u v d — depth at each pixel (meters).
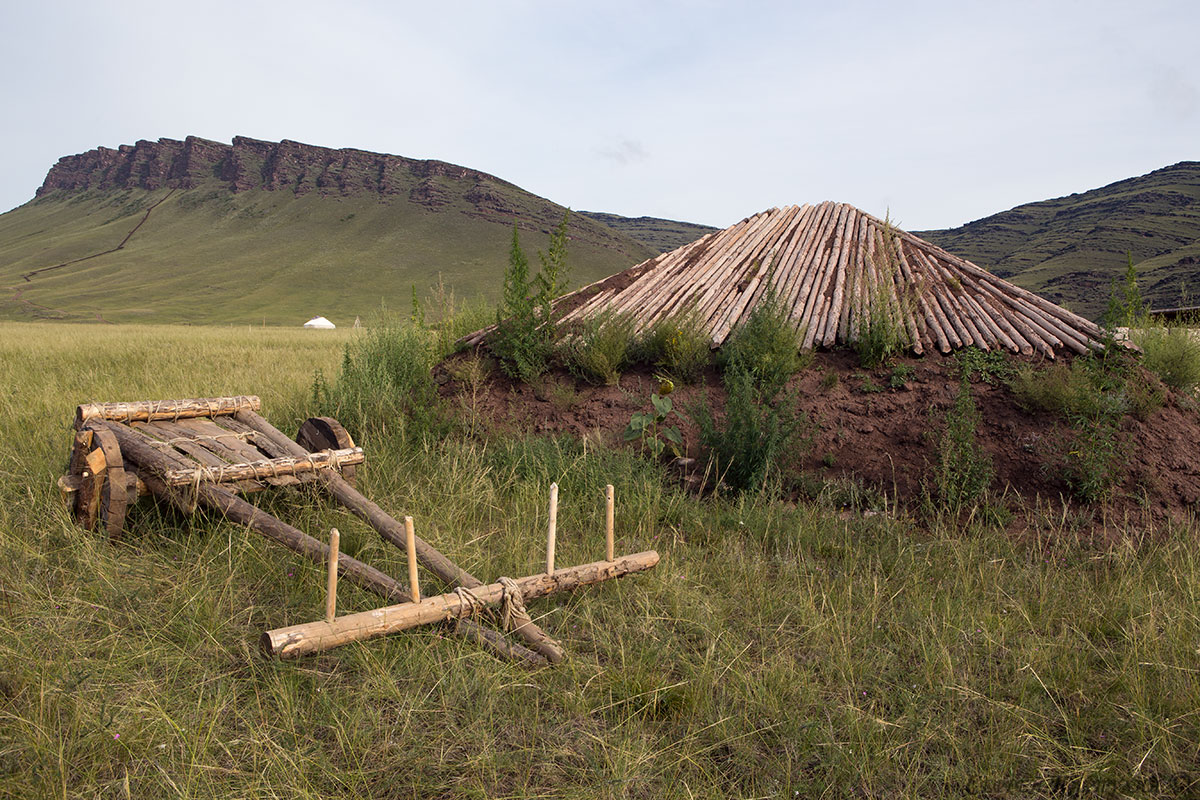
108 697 2.89
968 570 4.45
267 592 3.90
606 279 9.55
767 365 6.69
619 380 7.50
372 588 3.48
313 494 4.86
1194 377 7.10
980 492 5.41
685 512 5.41
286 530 3.91
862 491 5.71
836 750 2.76
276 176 197.88
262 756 2.62
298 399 8.41
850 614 3.78
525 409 7.39
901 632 3.73
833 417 6.45
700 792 2.57
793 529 5.08
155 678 3.10
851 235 9.26
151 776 2.52
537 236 167.62
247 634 3.47
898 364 6.83
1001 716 3.03
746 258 9.16
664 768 2.67
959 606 3.96
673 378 7.21
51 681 2.88
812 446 6.12
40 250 170.62
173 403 5.46
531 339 7.77
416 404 7.12
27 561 3.96
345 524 4.72
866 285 7.99
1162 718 2.99
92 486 4.22
